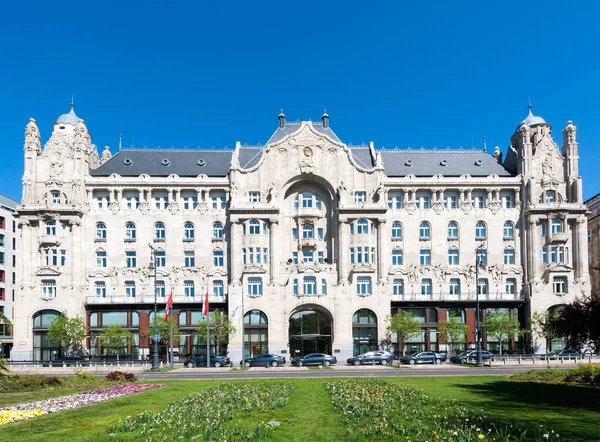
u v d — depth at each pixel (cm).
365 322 8862
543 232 9506
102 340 8544
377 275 9175
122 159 9838
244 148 10138
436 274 9419
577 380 4188
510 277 9450
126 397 3328
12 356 8838
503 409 2669
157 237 9419
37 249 9112
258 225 9181
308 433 2097
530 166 9606
